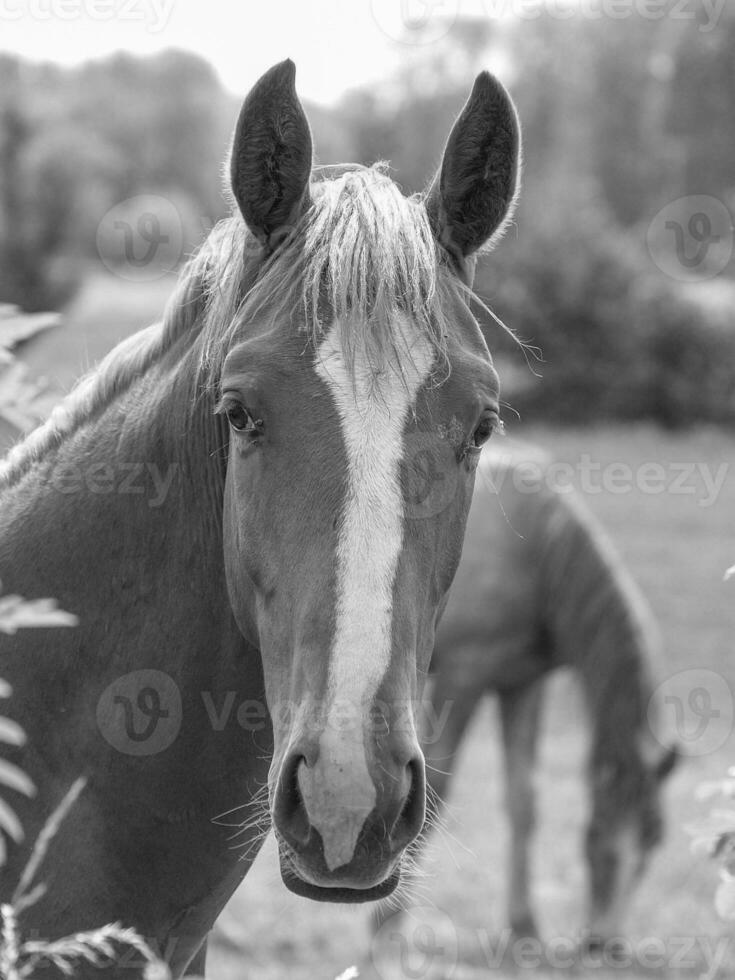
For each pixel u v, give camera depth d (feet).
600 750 36.24
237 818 13.60
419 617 11.78
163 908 13.55
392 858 10.97
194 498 13.35
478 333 12.94
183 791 13.25
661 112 193.47
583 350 138.10
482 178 13.58
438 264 12.94
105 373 14.26
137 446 13.53
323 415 11.58
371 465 11.45
